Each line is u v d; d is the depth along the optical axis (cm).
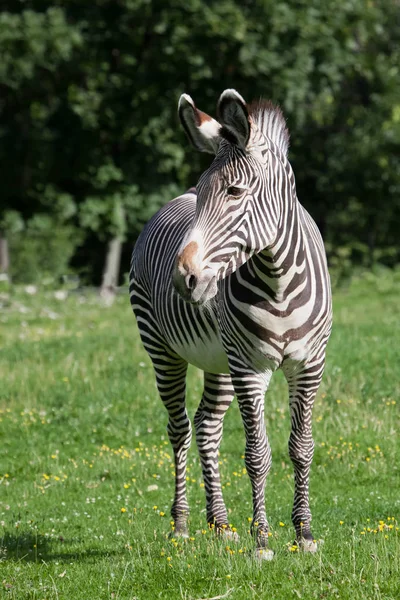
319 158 13125
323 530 2364
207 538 2225
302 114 9656
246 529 2331
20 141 9250
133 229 10281
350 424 3481
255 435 1953
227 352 1995
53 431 3881
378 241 15088
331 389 3988
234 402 4025
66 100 9244
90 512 2780
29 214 9519
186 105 1817
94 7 9081
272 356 1927
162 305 2309
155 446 3547
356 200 13025
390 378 4144
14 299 8900
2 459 3531
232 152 1733
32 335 6544
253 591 1761
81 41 8700
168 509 2772
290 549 1984
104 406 4144
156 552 2138
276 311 1889
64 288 10156
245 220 1723
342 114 13225
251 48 8525
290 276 1862
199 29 8425
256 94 8994
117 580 1938
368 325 5891
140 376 4572
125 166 9512
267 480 3047
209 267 1688
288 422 3662
